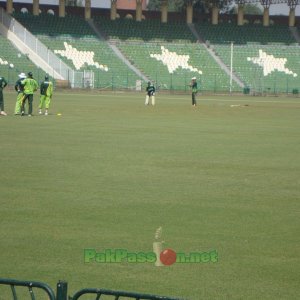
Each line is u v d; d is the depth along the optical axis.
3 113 47.34
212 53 106.00
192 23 111.69
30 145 29.69
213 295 11.09
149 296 7.85
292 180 21.73
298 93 99.94
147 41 105.75
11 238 14.23
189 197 18.70
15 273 12.01
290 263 12.83
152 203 17.83
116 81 96.88
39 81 89.94
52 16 104.25
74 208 17.06
